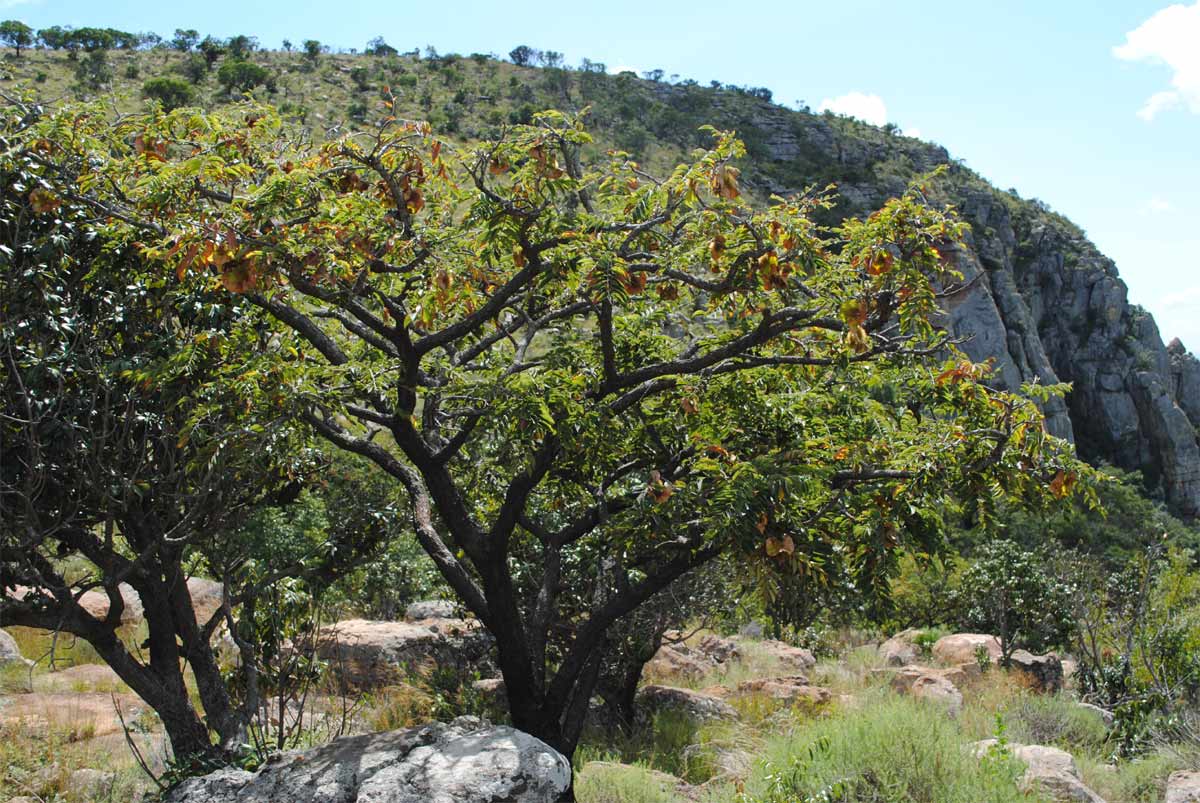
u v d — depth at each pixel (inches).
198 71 3289.9
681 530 257.4
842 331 243.3
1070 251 3646.7
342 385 244.1
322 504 350.0
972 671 610.2
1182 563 555.5
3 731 301.1
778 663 614.9
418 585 637.9
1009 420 239.3
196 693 370.6
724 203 226.5
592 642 269.4
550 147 238.5
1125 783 354.9
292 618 280.4
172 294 241.8
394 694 396.2
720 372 262.8
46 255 221.9
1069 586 799.7
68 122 240.5
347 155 243.0
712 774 339.6
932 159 4207.7
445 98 3457.2
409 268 243.9
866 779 274.8
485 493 342.0
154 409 246.8
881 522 236.1
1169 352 3816.4
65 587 243.9
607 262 223.1
